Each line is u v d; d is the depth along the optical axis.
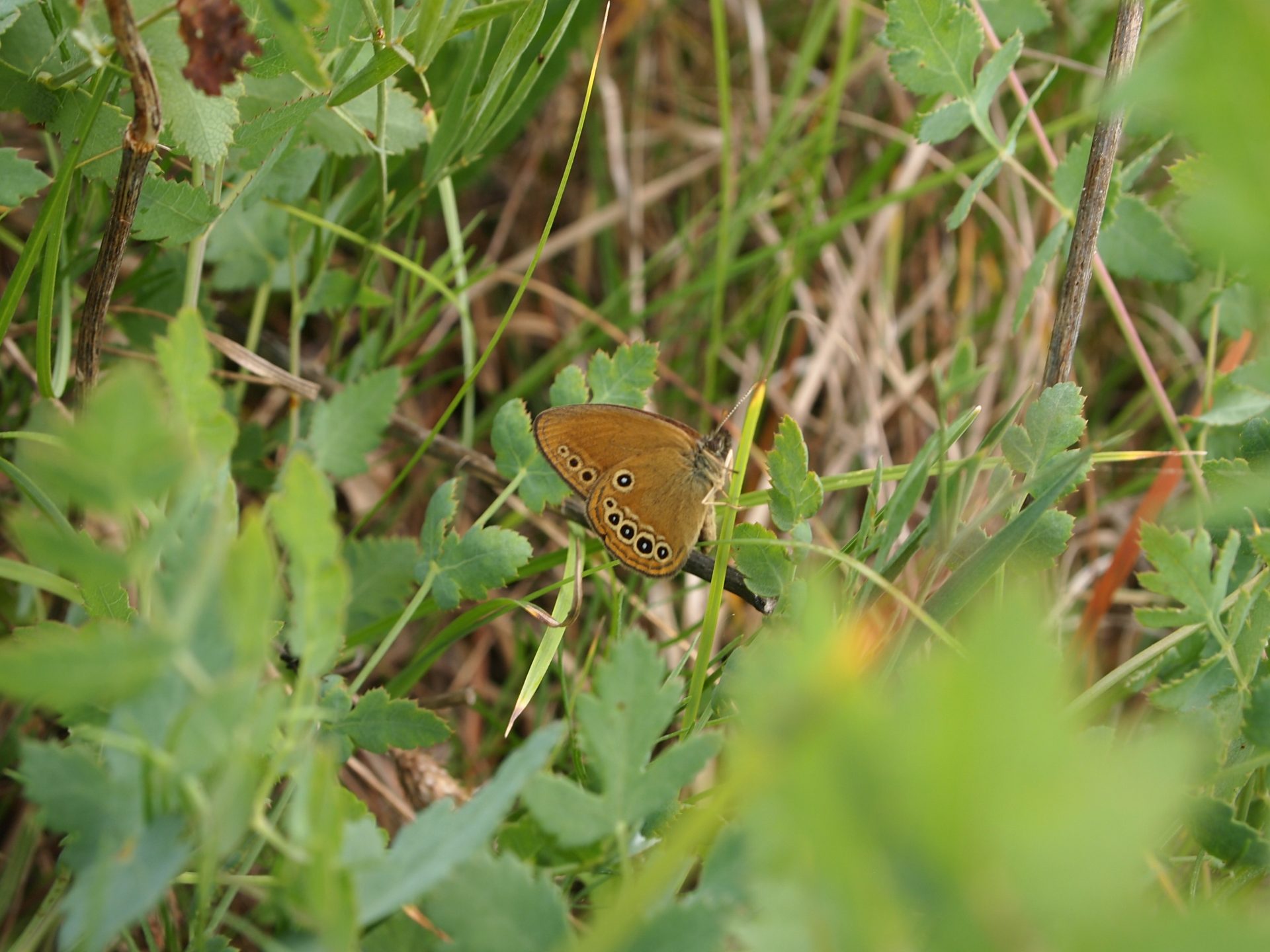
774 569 0.56
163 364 0.51
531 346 0.67
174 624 0.45
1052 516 0.56
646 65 0.69
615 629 0.58
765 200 0.66
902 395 0.66
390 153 0.58
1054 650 0.32
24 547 0.45
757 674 0.37
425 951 0.53
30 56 0.55
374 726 0.56
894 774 0.27
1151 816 0.25
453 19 0.55
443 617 0.62
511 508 0.63
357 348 0.61
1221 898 0.55
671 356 0.66
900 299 0.68
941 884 0.28
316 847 0.46
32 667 0.43
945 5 0.57
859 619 0.55
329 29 0.56
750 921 0.52
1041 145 0.59
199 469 0.52
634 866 0.54
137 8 0.55
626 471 0.57
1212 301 0.59
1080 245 0.57
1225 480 0.57
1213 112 0.26
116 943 0.56
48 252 0.56
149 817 0.49
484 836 0.48
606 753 0.53
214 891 0.54
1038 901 0.26
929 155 0.67
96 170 0.56
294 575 0.48
